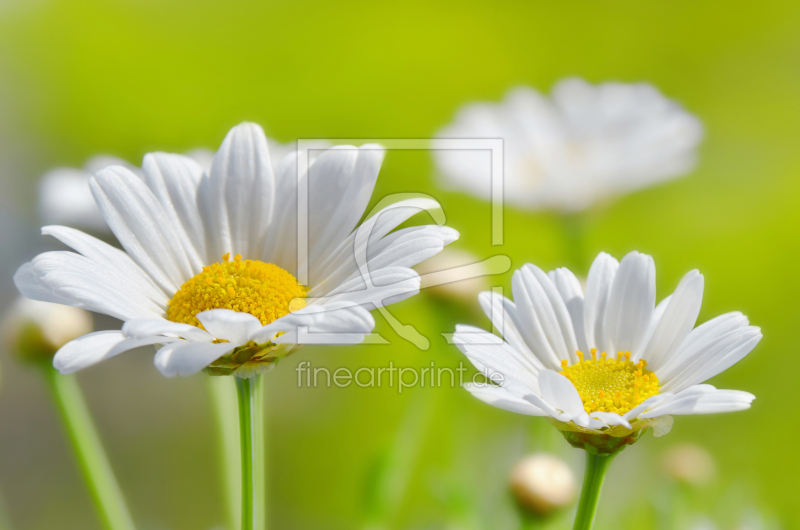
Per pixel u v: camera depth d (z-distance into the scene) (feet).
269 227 0.93
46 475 1.41
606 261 0.92
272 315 0.91
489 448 1.08
